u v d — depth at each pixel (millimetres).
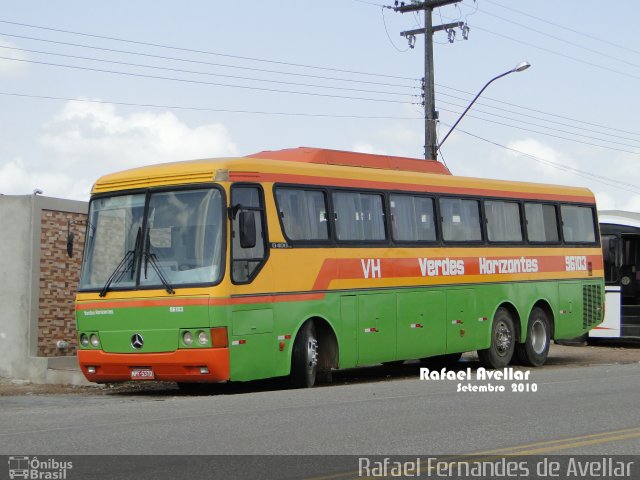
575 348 30016
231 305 15266
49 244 20812
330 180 17562
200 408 13117
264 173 16250
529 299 22328
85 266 16406
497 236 21562
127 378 15914
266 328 15906
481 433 10836
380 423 11547
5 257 20641
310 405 13328
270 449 9773
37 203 20516
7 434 10766
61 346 20922
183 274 15422
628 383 16609
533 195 22812
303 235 16844
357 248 17906
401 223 19078
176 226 15672
